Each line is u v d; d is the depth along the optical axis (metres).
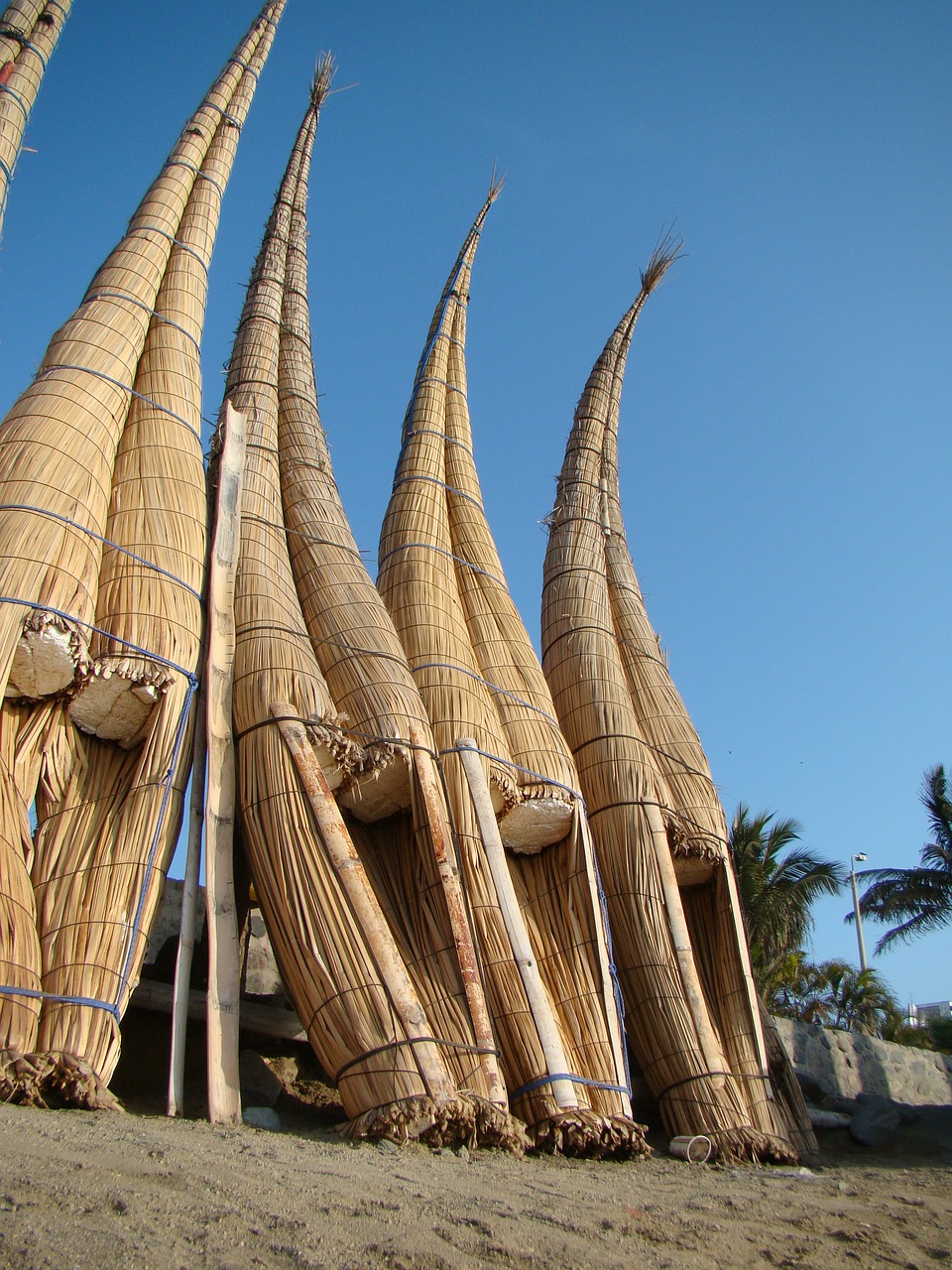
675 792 14.67
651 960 12.84
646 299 19.83
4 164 12.47
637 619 16.69
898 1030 34.06
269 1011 12.29
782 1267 6.51
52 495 10.28
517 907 11.59
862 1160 13.96
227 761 10.88
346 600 12.59
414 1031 9.59
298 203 17.70
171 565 11.02
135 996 11.59
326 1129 9.77
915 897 24.05
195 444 12.36
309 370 15.88
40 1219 5.25
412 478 15.24
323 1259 5.32
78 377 11.45
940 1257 7.09
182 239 13.86
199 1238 5.36
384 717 11.47
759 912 23.91
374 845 11.81
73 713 10.24
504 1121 9.75
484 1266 5.62
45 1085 8.41
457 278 17.88
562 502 17.09
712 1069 12.35
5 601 9.45
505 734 13.13
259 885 10.38
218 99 15.52
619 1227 6.84
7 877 8.97
